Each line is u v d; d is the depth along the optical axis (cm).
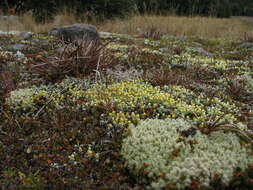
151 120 84
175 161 64
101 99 103
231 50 229
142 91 108
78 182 66
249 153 69
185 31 310
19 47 183
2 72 132
